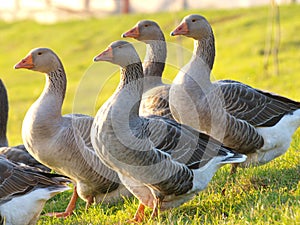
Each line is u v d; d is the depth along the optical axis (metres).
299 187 9.55
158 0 50.44
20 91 35.97
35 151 10.55
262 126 11.45
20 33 48.56
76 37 44.47
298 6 41.97
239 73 30.33
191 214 9.52
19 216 9.12
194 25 11.45
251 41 35.72
